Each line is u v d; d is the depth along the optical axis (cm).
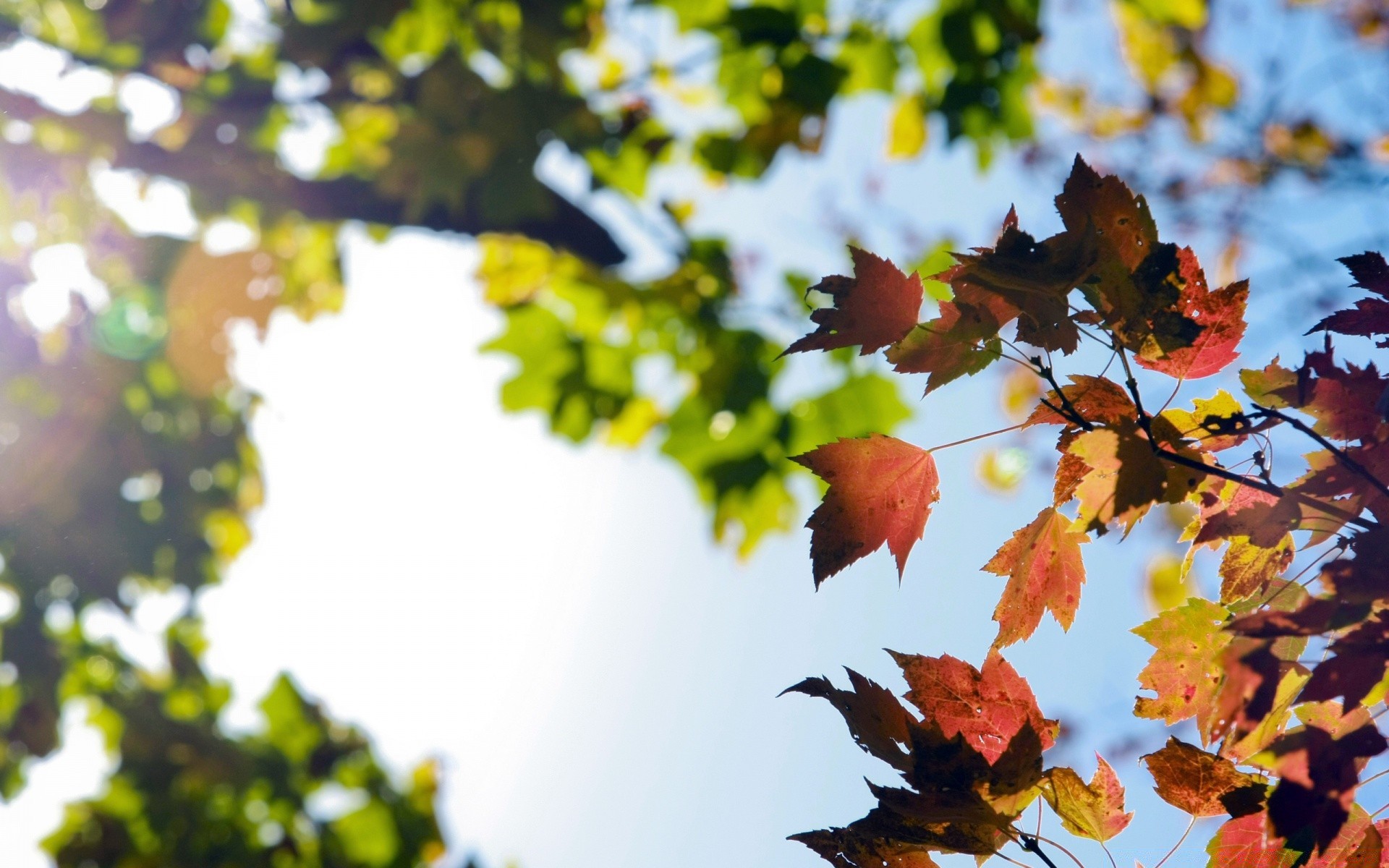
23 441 519
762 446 529
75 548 533
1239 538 115
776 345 542
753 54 477
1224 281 627
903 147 500
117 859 507
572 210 496
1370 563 93
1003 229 107
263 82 461
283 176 471
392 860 546
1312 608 93
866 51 473
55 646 529
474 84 454
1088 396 112
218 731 561
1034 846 111
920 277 110
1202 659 119
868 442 117
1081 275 105
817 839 118
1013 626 120
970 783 109
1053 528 118
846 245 110
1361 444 108
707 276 539
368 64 450
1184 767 114
